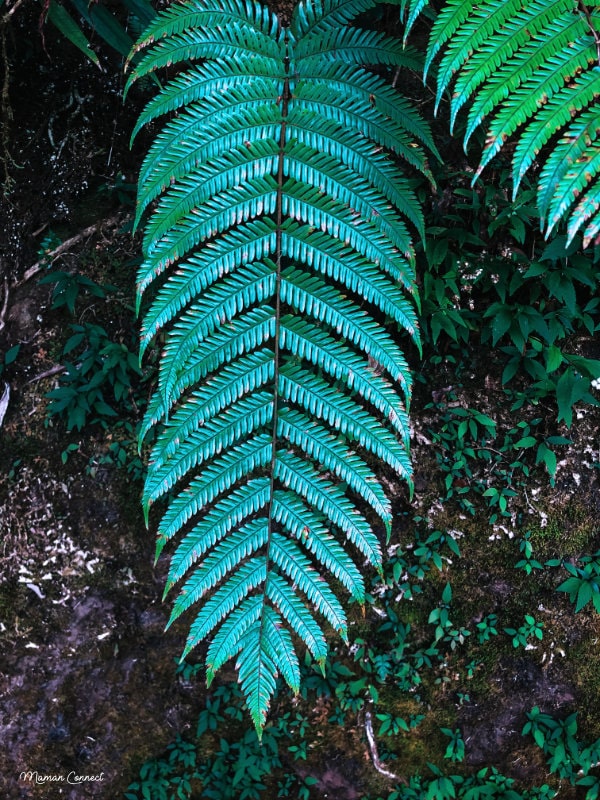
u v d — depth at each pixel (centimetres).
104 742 281
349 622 279
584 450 279
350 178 174
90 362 272
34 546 276
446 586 278
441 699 284
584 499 280
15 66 272
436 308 261
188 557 180
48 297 284
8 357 279
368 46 180
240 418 180
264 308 178
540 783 288
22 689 275
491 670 282
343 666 279
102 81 280
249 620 182
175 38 176
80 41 214
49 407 276
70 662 276
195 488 179
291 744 285
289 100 177
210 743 287
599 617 281
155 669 280
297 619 181
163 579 275
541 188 135
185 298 173
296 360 186
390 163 176
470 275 275
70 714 278
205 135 172
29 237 284
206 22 177
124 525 276
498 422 282
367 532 181
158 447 177
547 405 280
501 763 286
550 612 281
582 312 274
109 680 279
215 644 181
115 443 276
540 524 280
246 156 173
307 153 174
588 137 133
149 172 175
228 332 176
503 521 280
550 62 141
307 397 180
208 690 282
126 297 282
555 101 138
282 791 288
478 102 145
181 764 286
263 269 176
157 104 176
